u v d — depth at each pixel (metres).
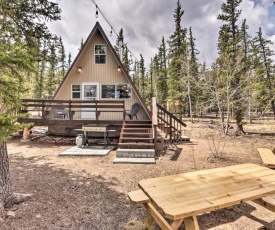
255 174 2.99
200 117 24.20
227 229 2.80
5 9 3.85
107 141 9.68
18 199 3.39
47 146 8.66
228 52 12.76
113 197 3.81
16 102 3.30
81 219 3.00
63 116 10.99
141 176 5.02
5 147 3.33
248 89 12.21
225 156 6.95
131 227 2.81
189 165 5.96
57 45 5.73
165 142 9.64
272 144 9.26
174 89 21.92
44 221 2.89
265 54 20.59
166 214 1.89
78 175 5.02
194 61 23.27
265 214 3.21
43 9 5.22
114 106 9.29
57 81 30.14
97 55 11.18
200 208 1.98
